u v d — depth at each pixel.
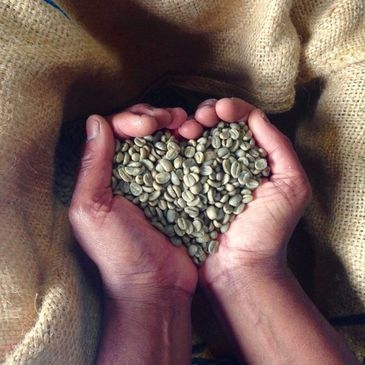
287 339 0.39
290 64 0.41
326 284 0.47
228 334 0.42
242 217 0.41
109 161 0.39
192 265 0.41
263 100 0.45
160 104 0.52
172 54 0.47
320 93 0.46
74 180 0.42
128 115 0.39
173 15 0.41
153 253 0.38
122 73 0.46
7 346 0.33
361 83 0.42
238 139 0.41
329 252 0.45
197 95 0.51
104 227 0.37
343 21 0.41
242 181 0.40
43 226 0.38
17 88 0.34
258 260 0.41
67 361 0.35
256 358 0.40
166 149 0.40
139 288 0.39
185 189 0.40
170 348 0.38
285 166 0.40
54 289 0.35
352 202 0.42
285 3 0.39
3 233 0.33
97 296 0.41
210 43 0.45
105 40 0.44
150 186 0.40
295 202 0.40
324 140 0.44
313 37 0.42
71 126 0.48
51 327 0.33
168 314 0.39
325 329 0.40
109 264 0.38
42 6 0.36
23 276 0.34
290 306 0.40
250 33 0.42
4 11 0.36
